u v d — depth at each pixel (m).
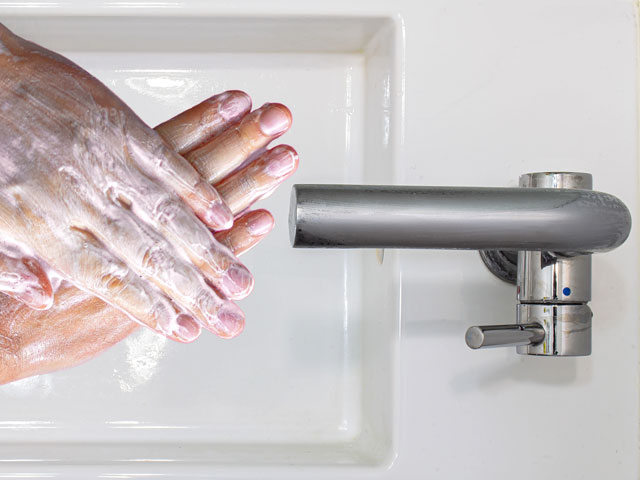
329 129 0.68
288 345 0.67
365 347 0.67
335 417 0.67
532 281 0.53
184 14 0.60
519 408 0.60
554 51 0.61
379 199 0.42
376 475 0.59
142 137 0.45
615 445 0.60
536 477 0.60
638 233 0.61
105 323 0.53
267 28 0.63
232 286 0.46
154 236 0.45
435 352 0.60
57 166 0.43
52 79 0.44
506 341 0.51
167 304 0.46
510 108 0.61
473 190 0.44
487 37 0.61
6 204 0.43
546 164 0.61
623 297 0.60
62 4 0.59
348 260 0.68
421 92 0.61
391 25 0.61
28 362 0.52
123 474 0.59
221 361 0.66
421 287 0.60
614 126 0.61
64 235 0.44
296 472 0.59
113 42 0.65
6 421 0.65
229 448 0.65
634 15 0.61
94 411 0.66
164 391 0.66
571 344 0.53
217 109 0.48
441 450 0.60
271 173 0.48
